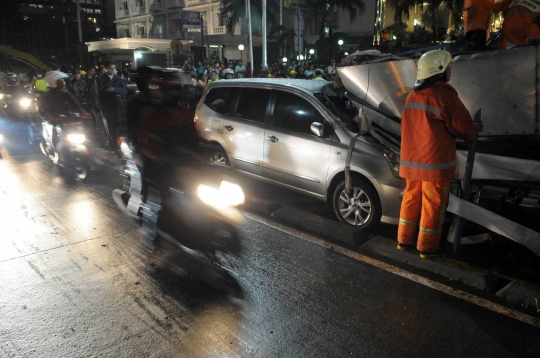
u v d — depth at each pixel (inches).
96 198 257.1
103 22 3314.5
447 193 161.0
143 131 163.9
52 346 122.6
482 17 195.0
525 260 167.8
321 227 202.4
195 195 159.6
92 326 131.9
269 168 236.4
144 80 160.6
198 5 1868.8
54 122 301.9
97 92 381.7
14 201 252.2
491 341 123.2
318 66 832.3
